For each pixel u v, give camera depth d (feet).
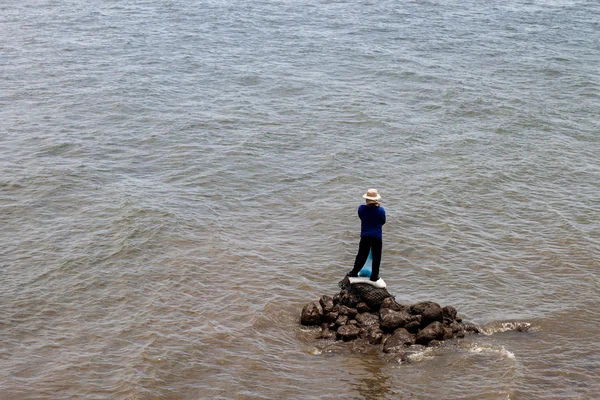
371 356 50.70
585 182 81.61
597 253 65.87
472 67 126.82
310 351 51.24
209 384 47.16
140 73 118.73
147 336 52.42
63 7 168.14
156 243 66.13
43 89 110.01
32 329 53.52
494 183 80.43
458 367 49.29
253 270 62.18
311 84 115.03
